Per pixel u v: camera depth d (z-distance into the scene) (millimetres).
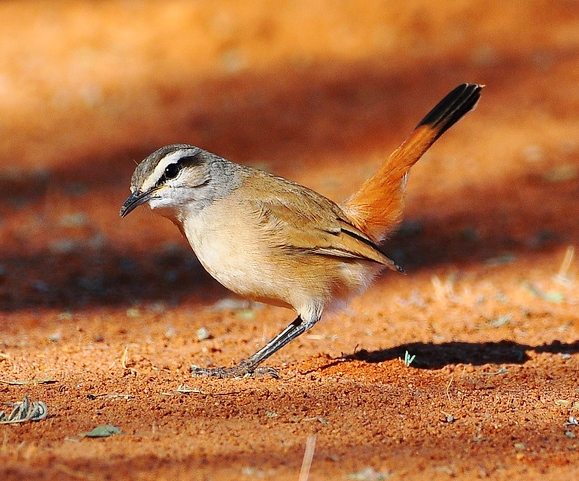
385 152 24656
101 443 8672
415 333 13930
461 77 28969
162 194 11141
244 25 32812
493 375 11789
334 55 31516
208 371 11570
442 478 8180
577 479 8312
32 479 7668
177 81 29984
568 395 10992
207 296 16922
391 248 19344
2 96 28844
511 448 9055
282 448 8711
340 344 13281
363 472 8188
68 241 20312
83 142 26234
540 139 25188
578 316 14852
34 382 10875
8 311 15391
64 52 31766
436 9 33688
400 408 10188
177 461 8234
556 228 19922
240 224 11078
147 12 34094
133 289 17328
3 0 36062
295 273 11242
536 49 31000
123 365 11812
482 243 19391
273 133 26078
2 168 24688
